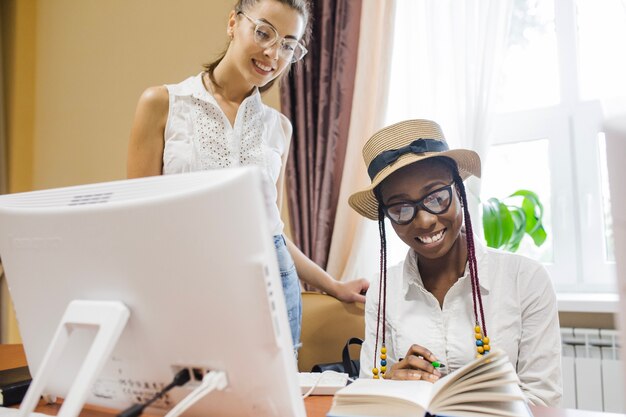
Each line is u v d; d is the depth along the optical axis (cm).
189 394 70
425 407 73
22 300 83
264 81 162
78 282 74
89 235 71
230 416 70
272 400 66
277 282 63
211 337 66
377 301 148
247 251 62
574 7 230
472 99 212
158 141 161
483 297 134
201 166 158
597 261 220
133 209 67
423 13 232
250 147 165
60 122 349
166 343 70
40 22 365
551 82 236
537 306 131
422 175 128
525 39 241
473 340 131
